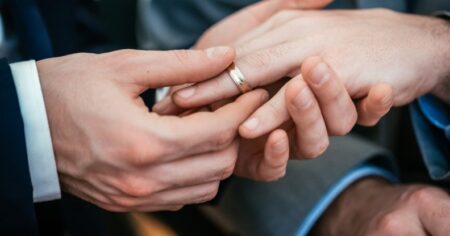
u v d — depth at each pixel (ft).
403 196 1.61
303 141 1.41
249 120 1.37
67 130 1.35
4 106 1.32
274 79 1.47
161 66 1.38
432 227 1.47
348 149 1.89
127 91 1.36
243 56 1.51
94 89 1.34
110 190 1.38
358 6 1.91
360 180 1.83
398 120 2.01
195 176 1.36
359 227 1.66
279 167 1.43
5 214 1.35
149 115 1.32
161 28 2.34
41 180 1.39
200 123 1.31
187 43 2.15
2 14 2.04
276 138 1.34
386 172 1.90
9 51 2.03
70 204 1.77
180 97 1.44
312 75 1.31
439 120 1.65
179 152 1.32
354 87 1.48
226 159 1.38
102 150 1.32
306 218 1.78
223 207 1.99
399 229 1.51
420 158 2.03
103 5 2.48
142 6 2.42
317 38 1.52
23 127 1.33
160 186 1.35
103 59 1.40
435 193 1.55
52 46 2.02
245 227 1.89
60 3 2.05
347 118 1.41
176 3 2.33
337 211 1.78
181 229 2.19
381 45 1.52
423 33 1.58
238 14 1.82
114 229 2.28
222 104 1.48
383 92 1.38
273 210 1.84
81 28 2.18
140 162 1.30
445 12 1.70
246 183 1.92
